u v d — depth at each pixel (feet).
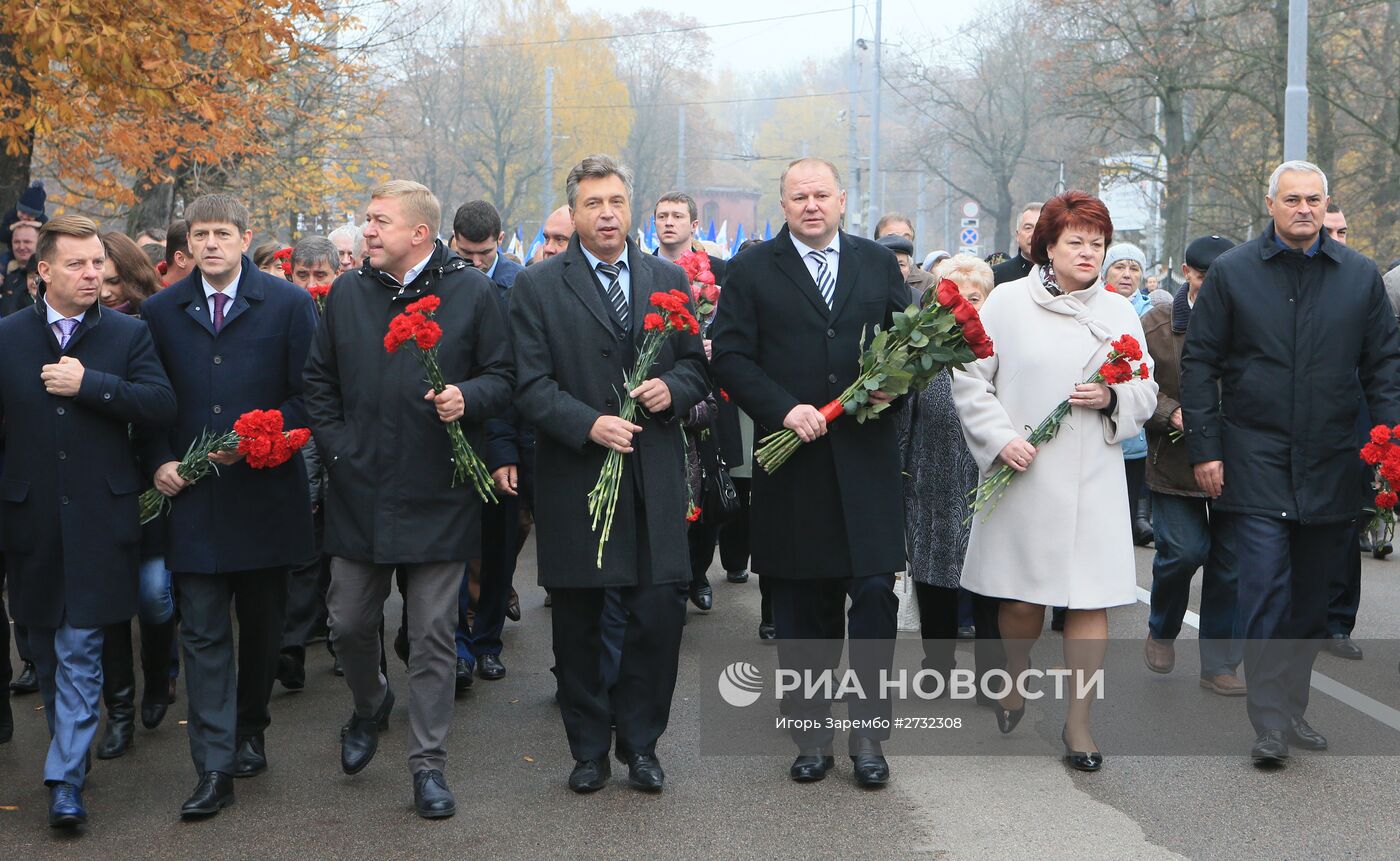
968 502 20.90
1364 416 25.34
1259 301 18.60
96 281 17.02
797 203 17.62
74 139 46.24
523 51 208.85
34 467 16.80
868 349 17.47
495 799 17.08
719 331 17.89
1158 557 22.48
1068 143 180.34
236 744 17.89
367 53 71.00
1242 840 15.62
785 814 16.48
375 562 16.53
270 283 17.90
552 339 17.12
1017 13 178.19
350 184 73.00
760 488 17.88
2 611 19.61
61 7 31.01
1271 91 92.32
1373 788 17.28
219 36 36.32
